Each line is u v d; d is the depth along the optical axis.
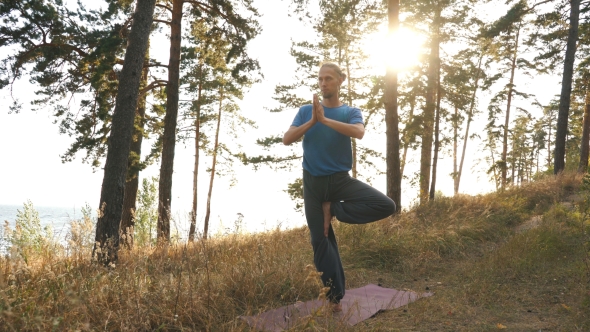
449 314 4.16
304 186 4.02
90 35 13.00
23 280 3.76
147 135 15.30
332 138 3.84
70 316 3.22
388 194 10.61
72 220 4.39
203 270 4.76
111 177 6.72
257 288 4.50
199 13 13.63
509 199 12.18
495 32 16.69
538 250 6.38
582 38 18.66
